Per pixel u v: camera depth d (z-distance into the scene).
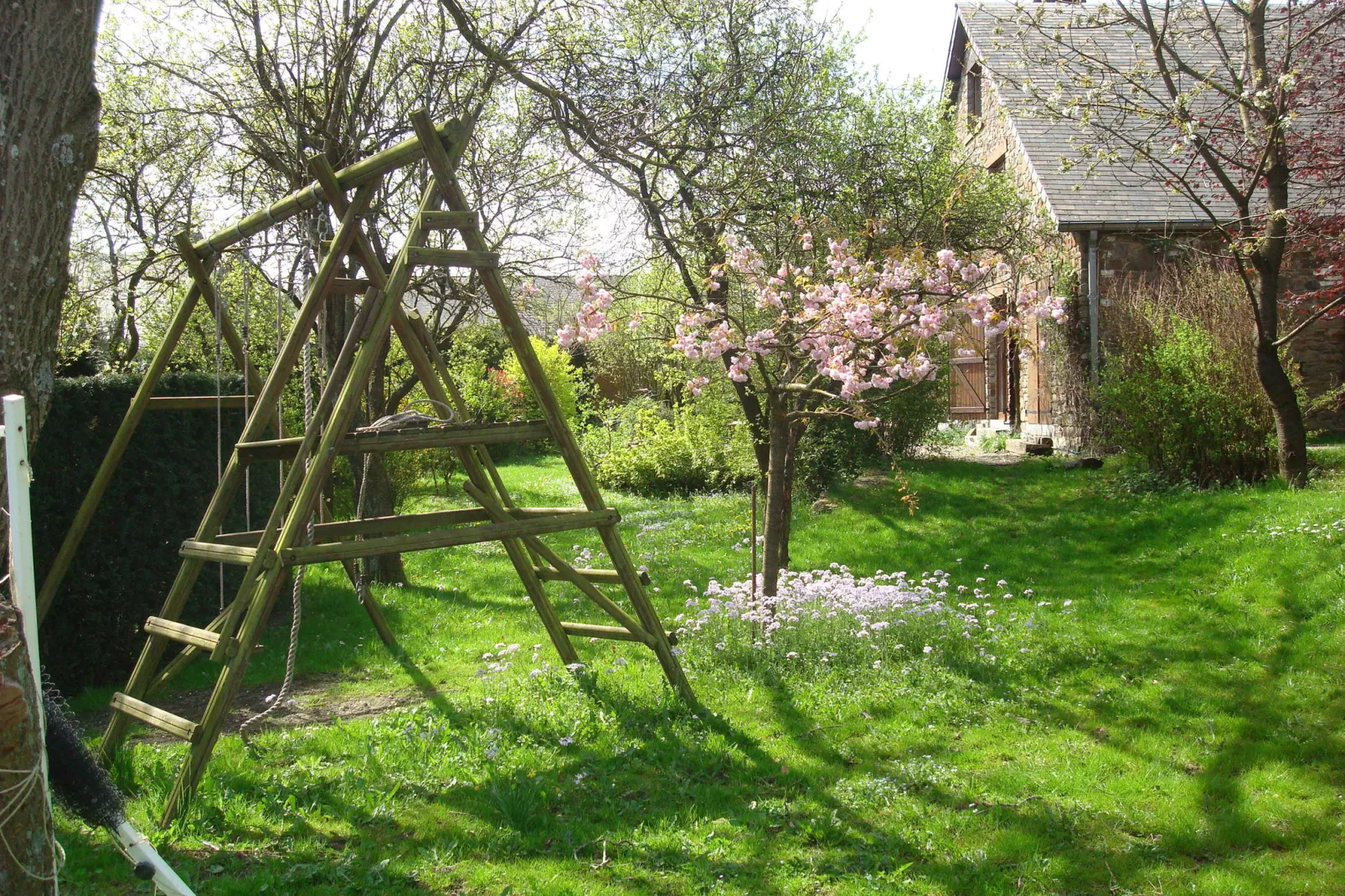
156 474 6.61
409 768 4.55
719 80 8.26
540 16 8.27
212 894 3.37
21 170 3.57
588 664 6.12
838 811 4.15
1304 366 13.62
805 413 6.48
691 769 4.64
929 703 5.47
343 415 4.50
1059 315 6.41
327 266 4.84
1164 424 10.64
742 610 6.53
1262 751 4.75
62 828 3.86
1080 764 4.68
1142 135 13.09
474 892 3.45
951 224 10.89
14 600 2.20
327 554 4.31
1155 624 6.81
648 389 21.97
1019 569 8.76
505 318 5.10
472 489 5.46
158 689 4.83
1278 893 3.53
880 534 10.48
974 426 17.31
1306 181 10.68
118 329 10.17
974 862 3.72
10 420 2.18
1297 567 7.26
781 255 7.82
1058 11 9.59
